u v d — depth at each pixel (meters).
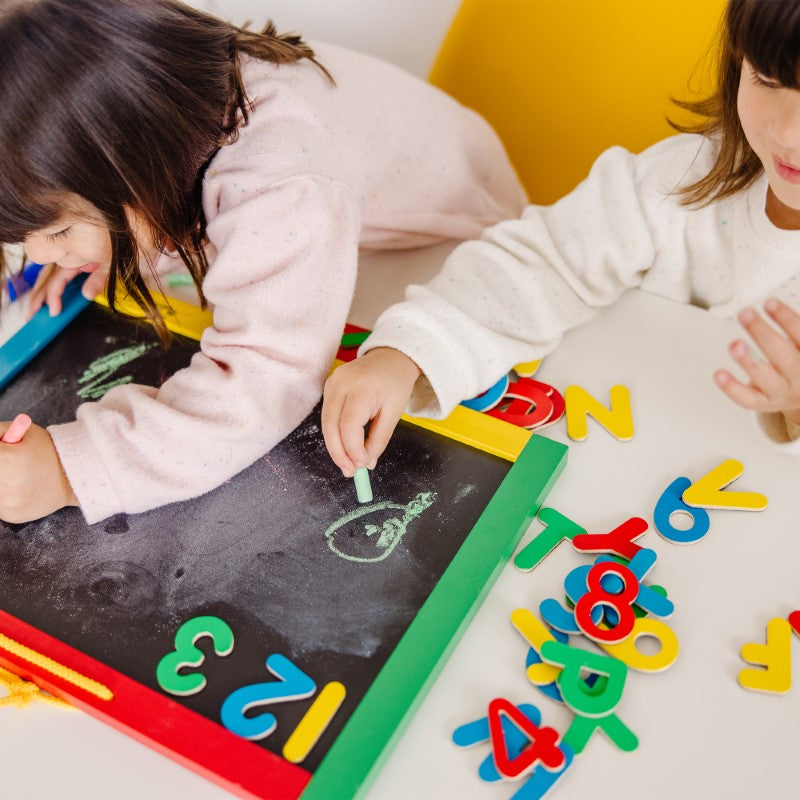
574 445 0.77
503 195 1.16
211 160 0.79
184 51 0.74
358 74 0.98
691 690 0.61
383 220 0.97
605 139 1.19
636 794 0.57
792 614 0.64
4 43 0.67
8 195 0.69
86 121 0.68
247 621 0.65
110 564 0.70
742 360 0.62
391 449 0.75
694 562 0.68
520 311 0.84
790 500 0.72
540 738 0.58
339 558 0.68
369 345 0.79
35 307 0.91
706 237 0.84
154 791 0.59
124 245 0.78
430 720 0.61
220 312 0.79
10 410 0.83
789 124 0.63
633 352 0.84
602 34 1.16
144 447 0.72
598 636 0.63
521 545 0.70
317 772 0.57
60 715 0.63
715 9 1.09
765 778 0.57
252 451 0.75
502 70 1.22
